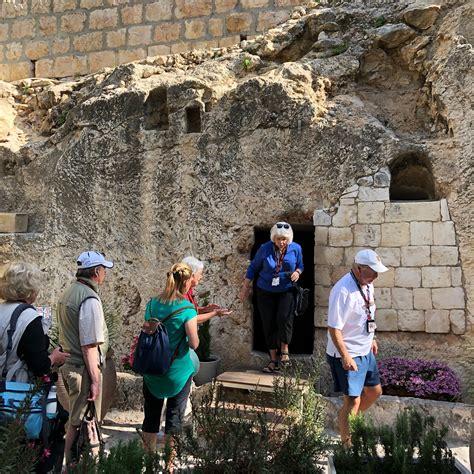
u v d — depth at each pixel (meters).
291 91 6.07
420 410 4.92
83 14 8.84
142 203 6.42
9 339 3.11
